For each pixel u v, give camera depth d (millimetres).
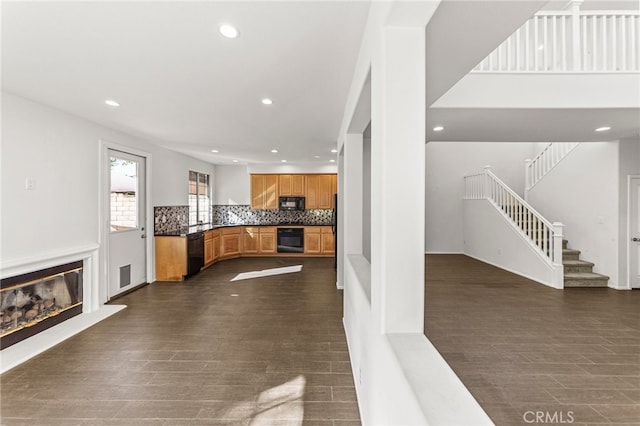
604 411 1832
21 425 1745
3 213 2619
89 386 2105
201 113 3248
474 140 4484
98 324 3215
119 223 4191
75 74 2281
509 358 2453
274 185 7605
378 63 1271
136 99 2828
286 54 1991
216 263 6633
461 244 7703
